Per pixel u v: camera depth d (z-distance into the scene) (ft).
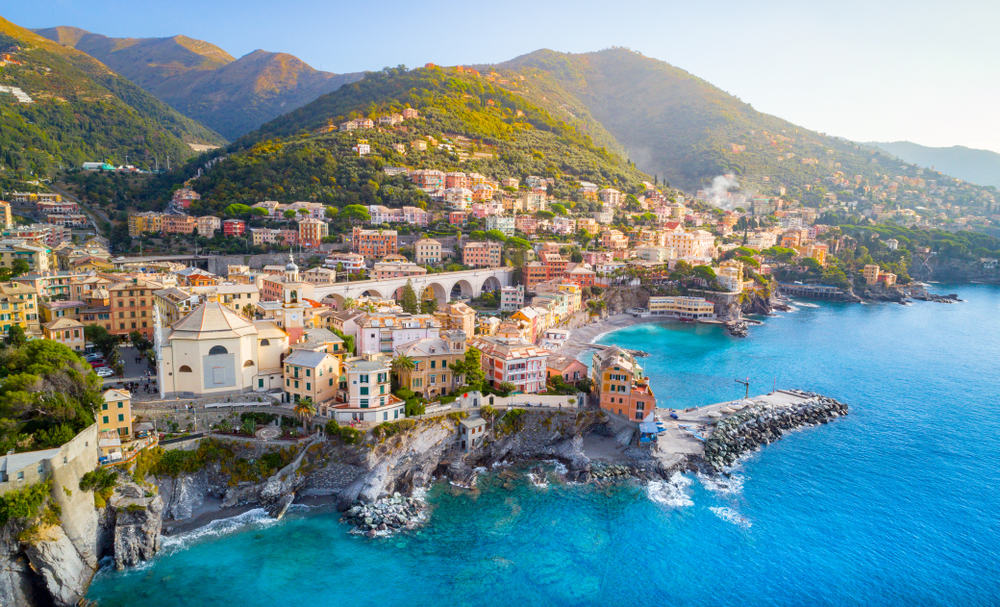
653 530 340.80
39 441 276.00
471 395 415.03
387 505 348.18
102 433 314.76
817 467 424.87
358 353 475.31
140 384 383.65
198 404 354.33
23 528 258.16
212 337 366.22
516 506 360.48
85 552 280.31
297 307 469.57
